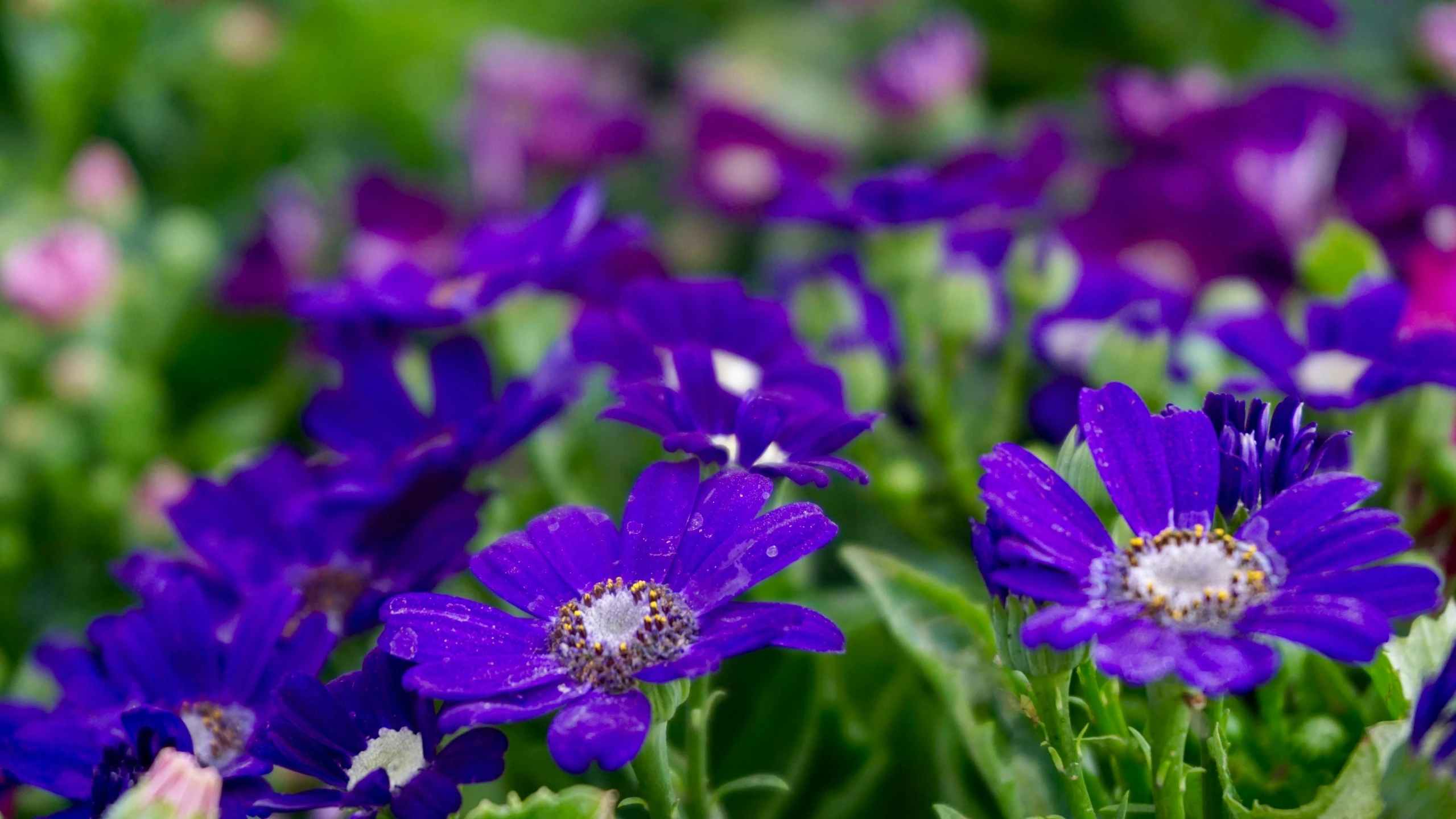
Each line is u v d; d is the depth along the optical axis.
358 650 0.50
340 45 0.93
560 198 0.54
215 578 0.51
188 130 0.89
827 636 0.43
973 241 0.60
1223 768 0.44
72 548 0.63
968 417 0.59
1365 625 0.41
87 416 0.65
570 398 0.53
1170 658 0.42
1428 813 0.42
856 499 0.58
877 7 0.98
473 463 0.50
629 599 0.44
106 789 0.44
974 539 0.44
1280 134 0.61
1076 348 0.57
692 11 1.07
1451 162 0.58
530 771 0.51
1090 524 0.43
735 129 0.80
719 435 0.48
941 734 0.50
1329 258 0.56
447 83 0.96
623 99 0.90
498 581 0.45
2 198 0.83
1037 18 0.92
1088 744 0.47
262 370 0.79
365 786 0.43
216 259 0.83
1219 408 0.45
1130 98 0.67
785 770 0.51
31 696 0.56
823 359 0.55
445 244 0.75
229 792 0.44
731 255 0.85
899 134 0.85
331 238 0.82
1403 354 0.50
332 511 0.50
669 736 0.51
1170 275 0.61
